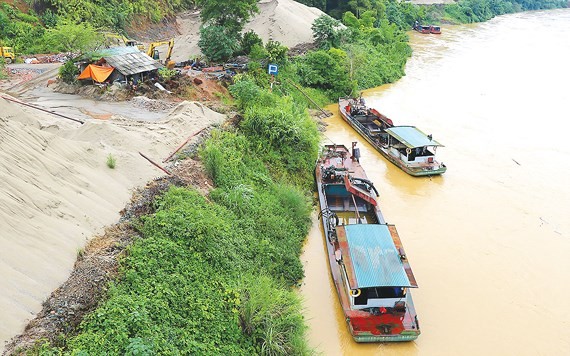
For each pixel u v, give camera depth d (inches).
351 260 629.9
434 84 1784.0
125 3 2149.4
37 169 590.6
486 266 760.3
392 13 3046.3
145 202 653.9
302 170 984.3
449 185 1025.5
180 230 603.8
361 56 1787.6
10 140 593.9
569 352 600.1
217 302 538.0
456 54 2320.4
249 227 714.8
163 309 487.2
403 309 621.0
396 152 1122.7
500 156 1159.6
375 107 1510.8
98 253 540.1
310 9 2346.2
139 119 992.2
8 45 1609.3
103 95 1146.0
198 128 941.2
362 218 880.3
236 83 1200.2
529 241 826.8
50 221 539.5
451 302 682.2
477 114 1445.6
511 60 2162.9
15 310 434.3
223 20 1626.5
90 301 470.9
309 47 1871.3
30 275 471.2
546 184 1023.6
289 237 767.7
